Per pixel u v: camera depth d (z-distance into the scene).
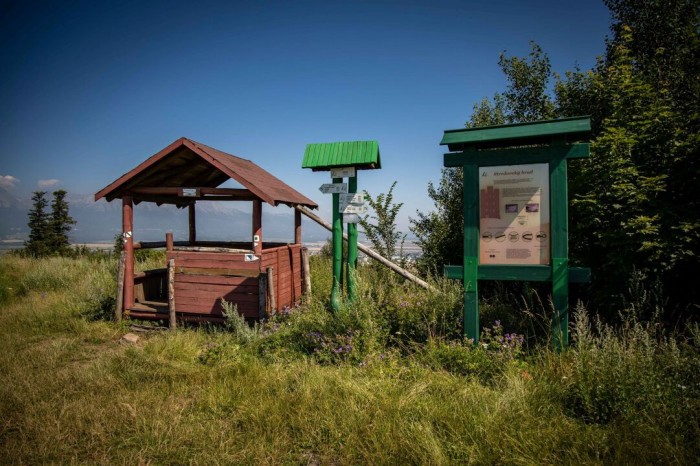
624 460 2.91
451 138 5.36
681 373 3.80
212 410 4.07
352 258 7.36
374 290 7.20
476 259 5.32
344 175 7.39
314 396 4.13
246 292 7.15
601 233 5.54
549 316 6.25
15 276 12.61
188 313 7.51
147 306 7.75
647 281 5.37
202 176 8.97
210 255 7.29
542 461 3.01
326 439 3.50
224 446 3.43
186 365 5.37
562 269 4.98
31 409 4.04
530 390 4.00
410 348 5.44
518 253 5.21
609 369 3.78
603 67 8.38
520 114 10.14
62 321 7.50
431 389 4.22
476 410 3.66
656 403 3.46
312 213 9.88
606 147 5.76
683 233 5.08
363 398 4.02
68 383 4.73
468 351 4.90
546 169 5.11
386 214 10.25
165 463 3.27
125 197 7.62
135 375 4.93
